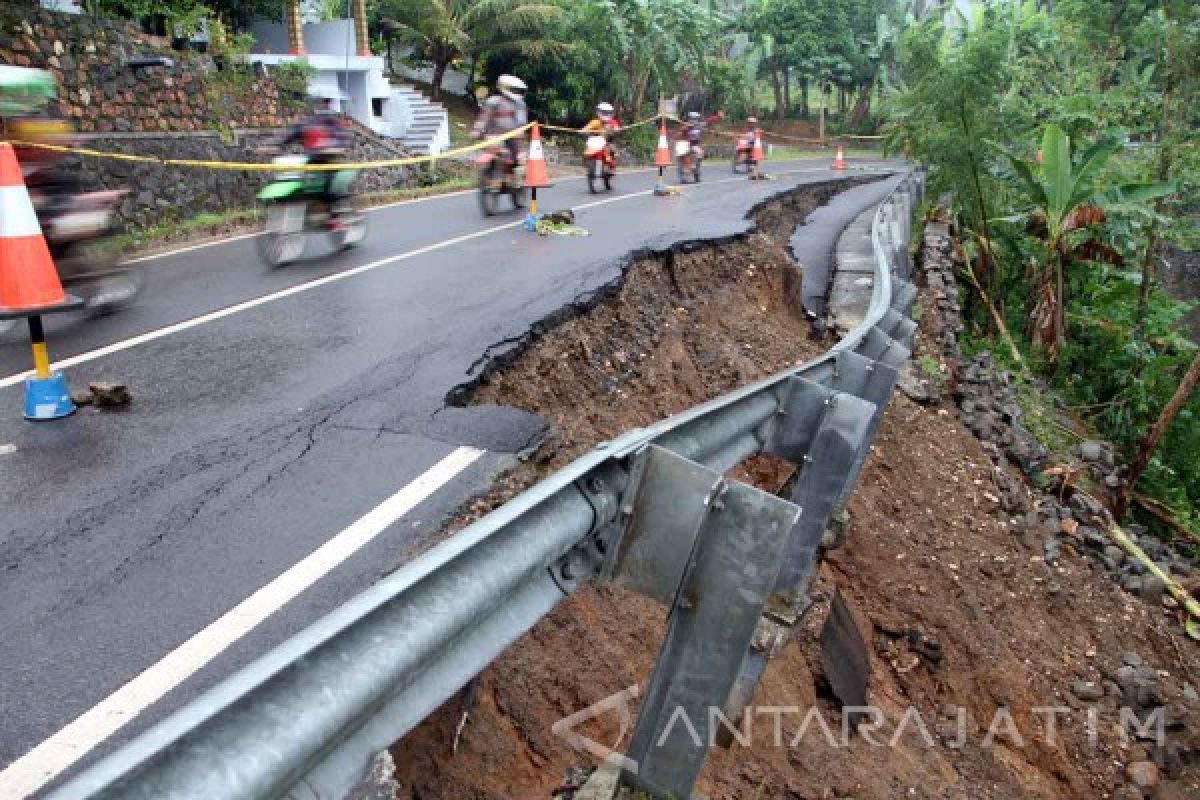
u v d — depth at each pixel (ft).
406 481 14.78
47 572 11.93
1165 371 50.67
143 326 23.15
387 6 87.25
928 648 20.57
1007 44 57.57
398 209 46.11
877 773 15.23
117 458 15.34
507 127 43.27
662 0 99.45
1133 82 60.08
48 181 22.90
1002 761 19.04
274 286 27.66
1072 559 28.55
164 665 10.16
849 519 21.22
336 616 5.54
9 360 20.34
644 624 15.03
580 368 23.56
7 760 8.68
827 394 13.82
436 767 10.38
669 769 9.16
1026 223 51.67
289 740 4.94
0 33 35.40
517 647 12.52
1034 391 45.75
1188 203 55.06
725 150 110.93
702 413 10.87
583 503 8.40
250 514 13.57
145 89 43.01
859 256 43.42
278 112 54.03
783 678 15.62
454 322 23.20
